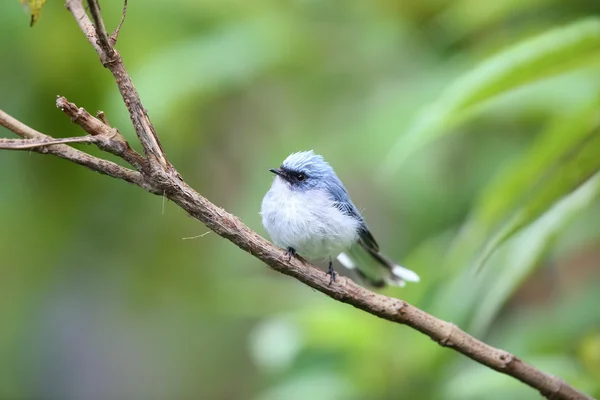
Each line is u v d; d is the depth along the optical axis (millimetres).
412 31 11750
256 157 12828
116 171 5566
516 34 10344
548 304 11156
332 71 12211
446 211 11156
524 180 6891
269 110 13141
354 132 11375
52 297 15227
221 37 11648
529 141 10641
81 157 5449
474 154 11250
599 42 6184
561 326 9523
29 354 14461
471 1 9773
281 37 11766
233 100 13180
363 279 10508
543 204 6613
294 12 12109
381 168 10875
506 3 9547
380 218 13875
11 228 12133
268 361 9938
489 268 7902
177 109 11492
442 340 6117
